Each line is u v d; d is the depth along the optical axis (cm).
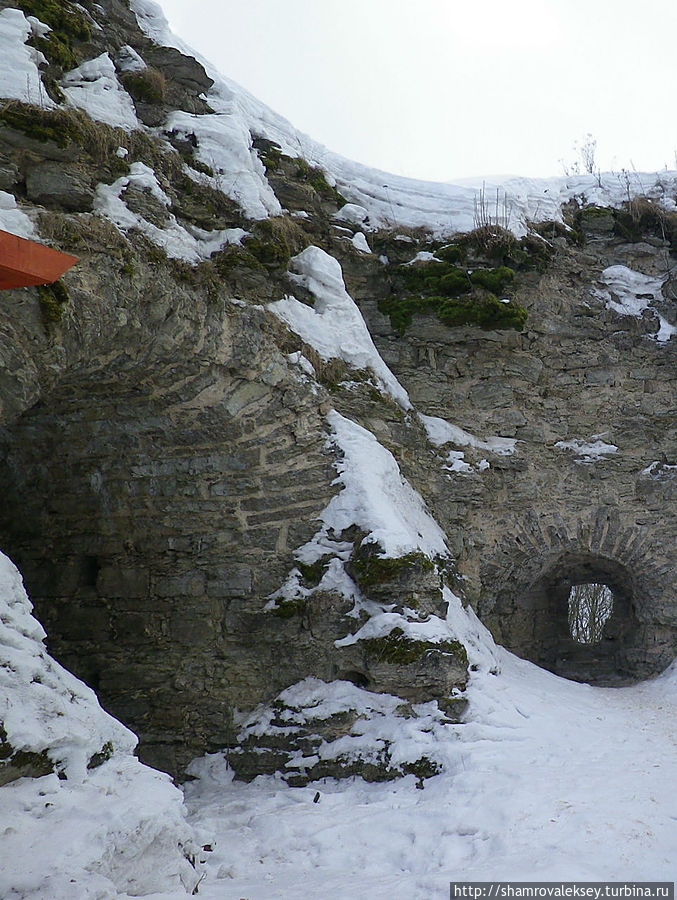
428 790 612
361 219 970
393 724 678
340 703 699
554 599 1053
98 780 436
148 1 837
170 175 743
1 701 418
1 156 602
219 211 780
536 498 945
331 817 582
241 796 666
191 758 741
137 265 628
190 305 668
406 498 834
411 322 942
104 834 392
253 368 730
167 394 715
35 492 821
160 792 447
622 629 1040
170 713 757
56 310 552
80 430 769
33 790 407
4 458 815
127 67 777
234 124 824
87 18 752
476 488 916
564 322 992
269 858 525
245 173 808
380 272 959
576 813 517
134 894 396
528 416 966
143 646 779
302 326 820
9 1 674
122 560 799
